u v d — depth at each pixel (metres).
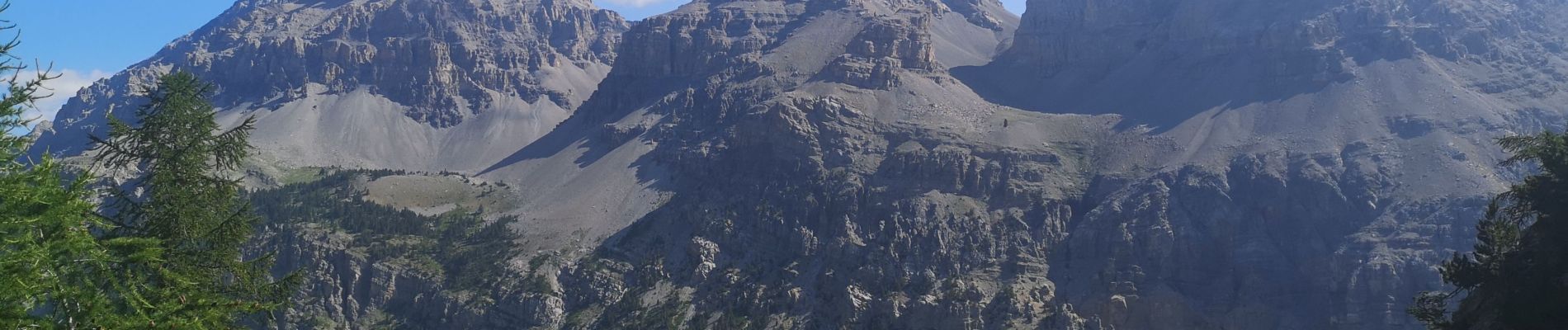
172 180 79.94
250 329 81.19
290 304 85.38
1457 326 82.81
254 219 86.94
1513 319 74.75
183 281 68.62
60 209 58.12
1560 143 82.12
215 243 80.81
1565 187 79.56
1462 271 86.19
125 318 60.59
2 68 57.38
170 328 62.28
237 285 80.88
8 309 53.88
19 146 58.84
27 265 55.56
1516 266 79.25
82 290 59.38
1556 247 77.00
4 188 55.47
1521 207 85.50
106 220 72.25
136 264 71.38
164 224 79.12
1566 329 71.62
